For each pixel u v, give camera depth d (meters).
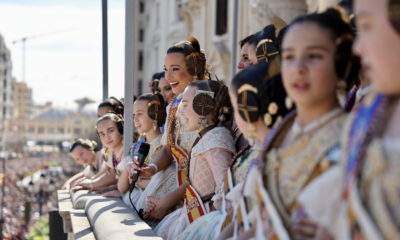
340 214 1.49
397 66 1.36
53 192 30.77
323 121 1.64
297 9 12.37
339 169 1.52
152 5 34.44
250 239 1.91
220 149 2.87
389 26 1.35
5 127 90.38
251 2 13.59
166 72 3.70
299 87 1.64
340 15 1.67
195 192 3.04
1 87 94.00
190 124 3.03
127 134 4.46
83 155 6.22
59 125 93.38
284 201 1.68
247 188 2.08
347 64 1.66
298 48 1.64
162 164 3.78
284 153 1.71
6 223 21.91
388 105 1.41
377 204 1.35
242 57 3.45
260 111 2.09
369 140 1.40
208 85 3.00
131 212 3.35
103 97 5.62
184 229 3.05
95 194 4.56
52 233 5.32
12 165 52.91
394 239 1.32
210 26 19.39
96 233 3.09
